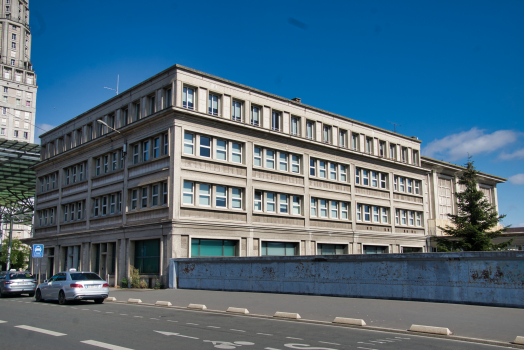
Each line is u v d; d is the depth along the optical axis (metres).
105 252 37.59
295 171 39.00
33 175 57.88
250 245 34.22
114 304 20.59
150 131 33.56
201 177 32.16
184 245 30.70
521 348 9.93
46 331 11.86
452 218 43.34
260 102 36.53
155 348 9.50
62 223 43.66
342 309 16.50
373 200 45.38
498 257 16.55
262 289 24.17
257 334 11.45
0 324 13.27
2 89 112.75
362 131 45.41
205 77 33.31
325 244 40.53
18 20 120.19
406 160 50.47
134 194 35.09
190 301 20.70
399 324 13.12
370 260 20.14
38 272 38.66
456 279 17.58
